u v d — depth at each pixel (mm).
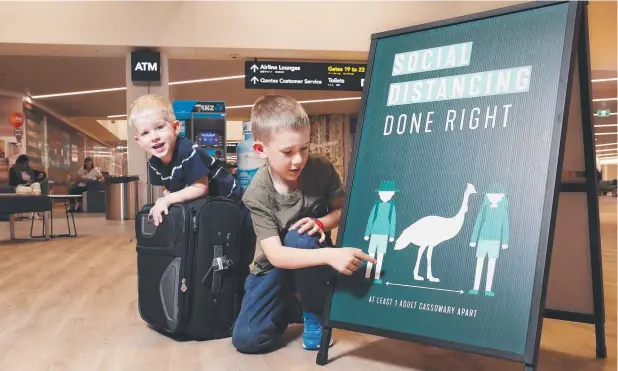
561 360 1512
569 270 1599
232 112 13594
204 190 1812
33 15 6223
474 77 1379
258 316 1579
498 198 1269
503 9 1366
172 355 1583
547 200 1193
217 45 6660
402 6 6879
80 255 4121
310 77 7570
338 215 1672
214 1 6590
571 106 1524
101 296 2504
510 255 1222
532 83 1282
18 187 5605
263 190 1560
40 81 10203
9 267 3484
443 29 1465
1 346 1681
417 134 1443
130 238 5562
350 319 1426
